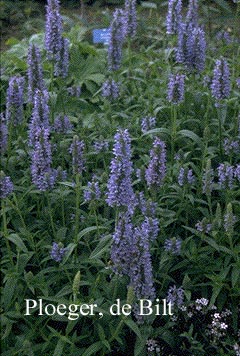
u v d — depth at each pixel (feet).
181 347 18.72
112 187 17.30
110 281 18.62
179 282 20.34
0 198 18.10
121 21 28.60
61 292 17.87
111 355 18.58
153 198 20.12
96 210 21.81
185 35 25.50
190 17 28.02
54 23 24.52
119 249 16.60
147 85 28.40
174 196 20.94
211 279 19.16
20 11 44.73
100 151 23.06
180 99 22.90
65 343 17.54
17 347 17.52
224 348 19.13
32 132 21.67
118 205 17.43
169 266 19.24
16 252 20.17
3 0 45.47
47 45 24.86
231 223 18.54
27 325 18.34
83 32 34.68
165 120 26.91
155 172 19.36
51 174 19.61
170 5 26.43
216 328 18.78
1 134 20.30
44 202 22.15
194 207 21.65
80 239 20.34
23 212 21.01
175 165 23.15
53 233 20.62
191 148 24.31
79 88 28.63
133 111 27.84
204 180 20.24
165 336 18.61
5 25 43.73
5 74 32.40
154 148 19.24
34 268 20.04
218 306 19.62
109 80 25.81
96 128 25.95
